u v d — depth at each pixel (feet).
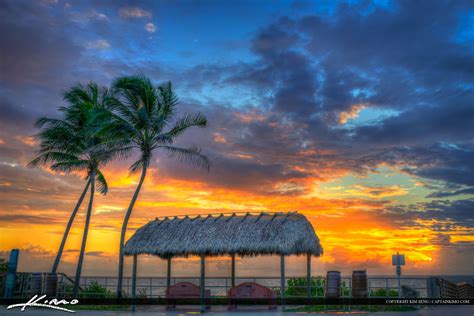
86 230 98.73
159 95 88.94
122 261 83.87
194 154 87.86
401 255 70.23
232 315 64.44
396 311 64.28
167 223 81.56
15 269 84.28
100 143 89.92
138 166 87.61
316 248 74.69
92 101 101.35
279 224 72.18
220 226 75.77
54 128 98.84
